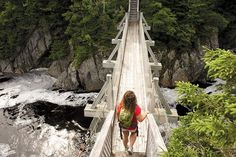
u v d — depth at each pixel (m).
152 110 7.23
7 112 17.50
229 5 29.12
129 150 5.41
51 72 24.03
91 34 21.91
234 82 2.97
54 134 15.14
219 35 28.12
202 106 3.31
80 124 16.30
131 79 10.41
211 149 3.06
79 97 20.22
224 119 2.95
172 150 3.13
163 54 22.72
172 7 24.11
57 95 20.45
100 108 8.21
